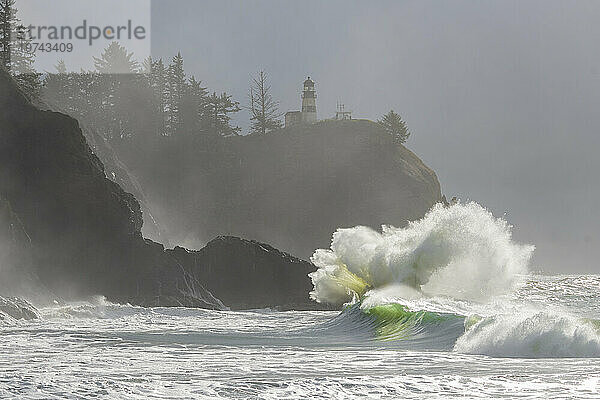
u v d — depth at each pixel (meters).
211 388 28.05
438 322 53.16
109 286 116.94
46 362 37.72
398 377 31.11
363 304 70.56
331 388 28.28
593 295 108.75
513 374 32.12
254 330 63.41
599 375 31.48
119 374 32.44
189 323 73.94
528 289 111.31
